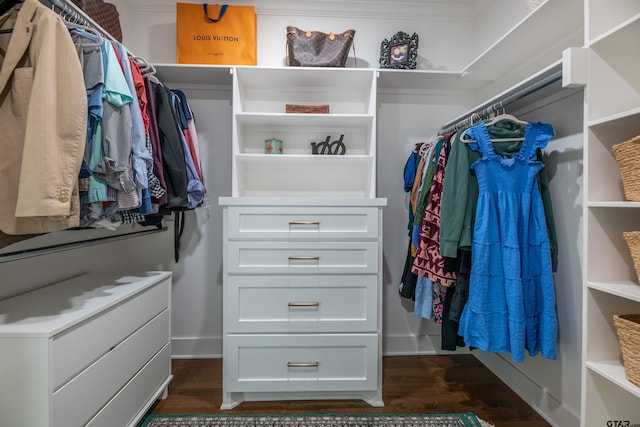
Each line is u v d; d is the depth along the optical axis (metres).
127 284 1.31
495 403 1.53
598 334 0.98
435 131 2.06
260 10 1.96
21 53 0.83
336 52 1.76
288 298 1.50
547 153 1.41
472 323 1.23
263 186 2.00
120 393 1.17
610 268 0.99
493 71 1.74
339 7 1.98
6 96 0.84
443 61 2.05
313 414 1.44
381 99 2.04
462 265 1.31
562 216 1.33
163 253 1.98
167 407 1.48
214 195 2.00
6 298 1.12
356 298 1.51
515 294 1.17
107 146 1.00
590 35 0.97
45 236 1.27
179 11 1.75
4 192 0.82
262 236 1.48
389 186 2.06
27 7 0.85
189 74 1.79
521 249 1.23
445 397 1.58
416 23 2.04
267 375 1.50
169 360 1.55
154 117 1.31
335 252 1.50
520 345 1.15
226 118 1.99
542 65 1.49
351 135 2.01
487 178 1.25
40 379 0.85
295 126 1.99
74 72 0.86
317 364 1.50
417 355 2.03
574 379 1.27
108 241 1.43
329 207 1.50
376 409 1.48
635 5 0.99
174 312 2.00
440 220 1.31
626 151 0.88
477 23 2.03
